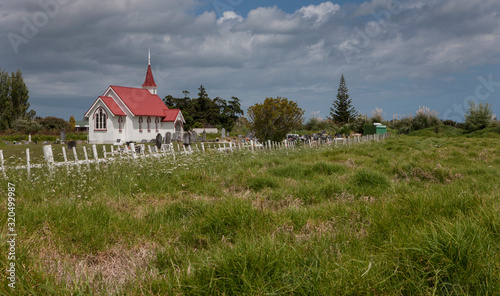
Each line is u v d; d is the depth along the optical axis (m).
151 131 49.66
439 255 2.70
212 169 10.42
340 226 4.20
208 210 4.76
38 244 3.61
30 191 6.84
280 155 16.33
